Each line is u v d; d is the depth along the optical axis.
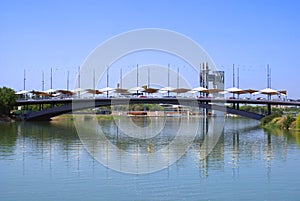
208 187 28.55
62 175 32.31
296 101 109.81
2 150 47.16
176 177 31.61
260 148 50.38
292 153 45.38
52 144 53.88
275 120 96.25
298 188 28.30
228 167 35.91
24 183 29.59
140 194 26.77
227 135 71.19
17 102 117.31
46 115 118.06
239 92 112.12
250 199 25.69
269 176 32.09
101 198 25.78
